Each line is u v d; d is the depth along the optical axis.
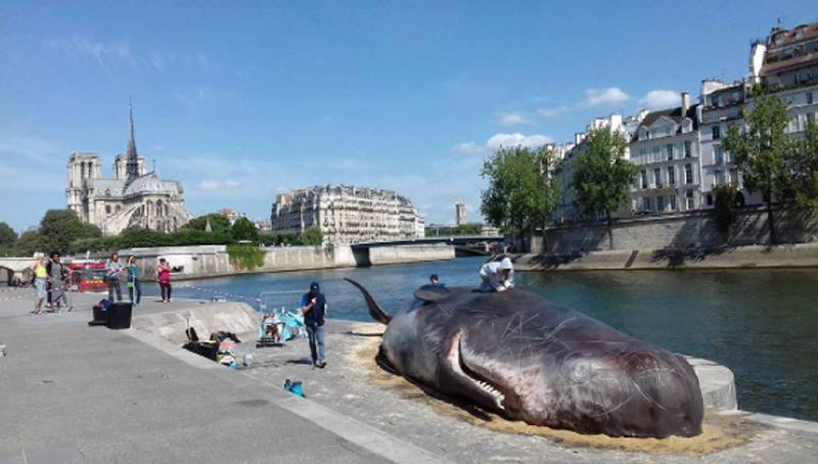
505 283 12.94
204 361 13.26
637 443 8.95
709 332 30.28
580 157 85.19
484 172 98.00
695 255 70.19
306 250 147.38
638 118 100.75
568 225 91.12
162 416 8.88
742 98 80.75
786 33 80.88
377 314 17.50
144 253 118.69
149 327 21.48
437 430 10.05
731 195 71.19
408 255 180.12
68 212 186.12
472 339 11.50
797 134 73.00
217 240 153.75
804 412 17.16
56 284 26.11
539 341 10.45
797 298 39.62
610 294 50.16
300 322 22.03
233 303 26.64
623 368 9.26
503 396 10.47
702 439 9.06
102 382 11.23
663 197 89.50
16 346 15.73
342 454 7.10
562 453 8.68
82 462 7.04
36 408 9.47
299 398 9.90
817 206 61.25
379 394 12.83
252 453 7.21
